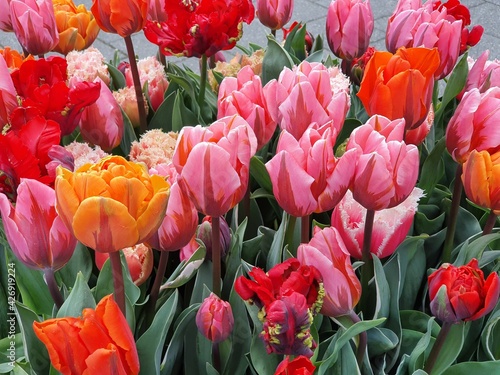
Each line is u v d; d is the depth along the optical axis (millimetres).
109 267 562
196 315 523
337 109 588
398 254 616
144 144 729
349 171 494
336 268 471
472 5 2586
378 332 570
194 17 739
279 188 497
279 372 396
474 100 576
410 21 781
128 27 751
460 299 479
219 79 948
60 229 471
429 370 548
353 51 857
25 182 453
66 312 505
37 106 616
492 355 610
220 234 584
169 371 575
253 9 792
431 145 848
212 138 474
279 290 441
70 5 924
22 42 800
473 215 726
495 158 562
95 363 381
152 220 421
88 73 865
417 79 581
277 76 892
